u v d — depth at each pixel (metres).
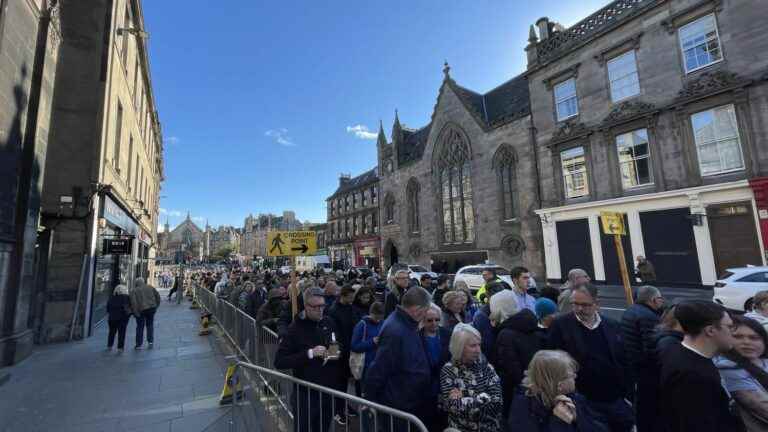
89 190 10.72
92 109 11.12
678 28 16.02
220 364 7.37
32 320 9.57
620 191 17.53
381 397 2.91
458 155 29.02
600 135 18.53
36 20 8.70
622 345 3.21
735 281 9.77
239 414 4.34
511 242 23.72
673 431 2.28
